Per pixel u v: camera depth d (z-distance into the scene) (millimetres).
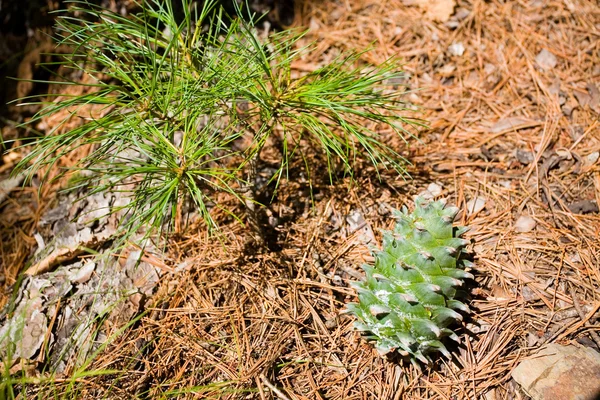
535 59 745
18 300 595
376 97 570
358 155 666
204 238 616
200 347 550
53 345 562
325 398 520
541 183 640
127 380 535
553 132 676
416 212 516
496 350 533
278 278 585
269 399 517
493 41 767
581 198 627
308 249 604
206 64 542
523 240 599
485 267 582
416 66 755
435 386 520
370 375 530
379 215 627
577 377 502
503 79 735
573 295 555
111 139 522
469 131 696
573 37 758
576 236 598
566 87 715
